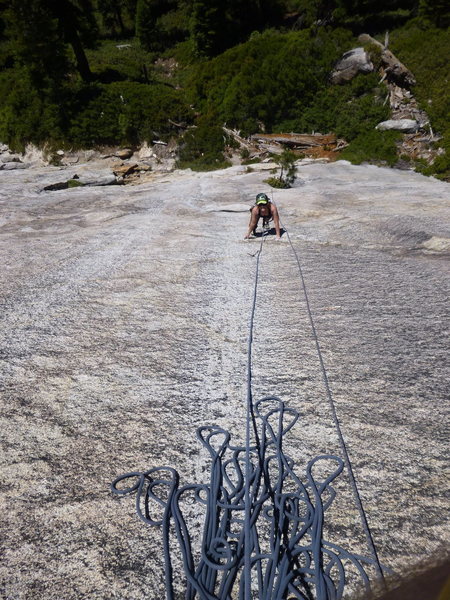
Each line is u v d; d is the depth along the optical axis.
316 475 2.09
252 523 1.82
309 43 26.08
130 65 35.31
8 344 3.67
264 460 2.19
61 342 3.70
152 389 2.93
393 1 32.53
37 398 2.86
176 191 15.07
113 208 12.21
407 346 3.24
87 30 29.20
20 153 26.08
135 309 4.47
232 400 2.76
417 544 1.69
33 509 1.98
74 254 7.09
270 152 22.92
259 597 1.52
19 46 24.58
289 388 2.85
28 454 2.33
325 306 4.28
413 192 11.66
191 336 3.78
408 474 2.04
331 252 6.59
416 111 22.34
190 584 1.57
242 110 24.78
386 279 4.99
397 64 23.25
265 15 39.41
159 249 7.31
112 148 25.45
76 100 25.94
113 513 1.95
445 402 2.52
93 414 2.67
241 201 12.54
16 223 10.38
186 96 28.41
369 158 20.22
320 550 1.67
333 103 24.31
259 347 3.50
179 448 2.35
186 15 41.28
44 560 1.73
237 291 5.00
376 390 2.72
